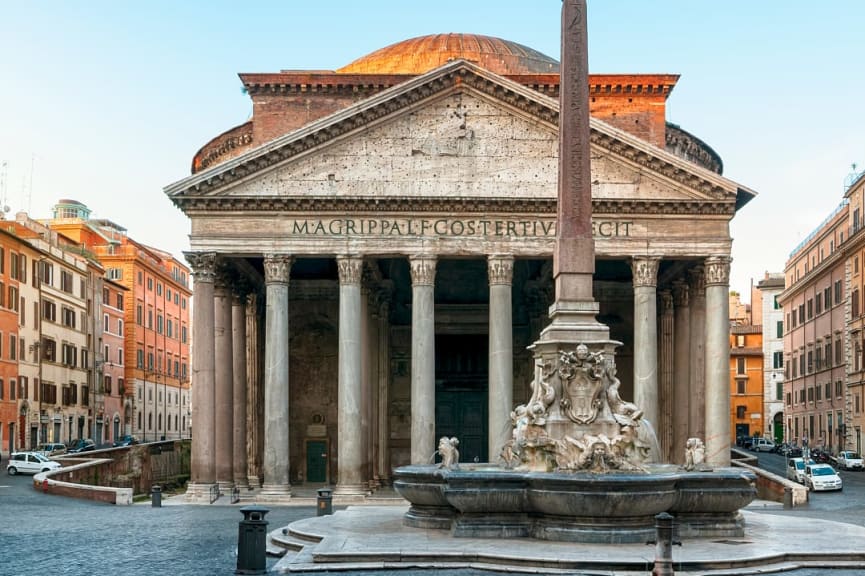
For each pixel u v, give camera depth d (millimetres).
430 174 49875
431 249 49375
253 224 49500
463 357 66375
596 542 21797
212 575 21000
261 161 49406
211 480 48688
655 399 49438
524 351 65812
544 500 22141
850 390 86125
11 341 78250
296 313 64750
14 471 60719
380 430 61031
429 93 50000
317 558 20969
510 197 49188
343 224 49562
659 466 25250
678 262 56062
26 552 25562
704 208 49906
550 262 57938
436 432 65688
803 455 75750
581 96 24969
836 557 21078
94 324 98875
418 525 25344
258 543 20703
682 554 20500
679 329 58312
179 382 129750
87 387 96875
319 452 64312
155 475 66938
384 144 50000
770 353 123500
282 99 61844
